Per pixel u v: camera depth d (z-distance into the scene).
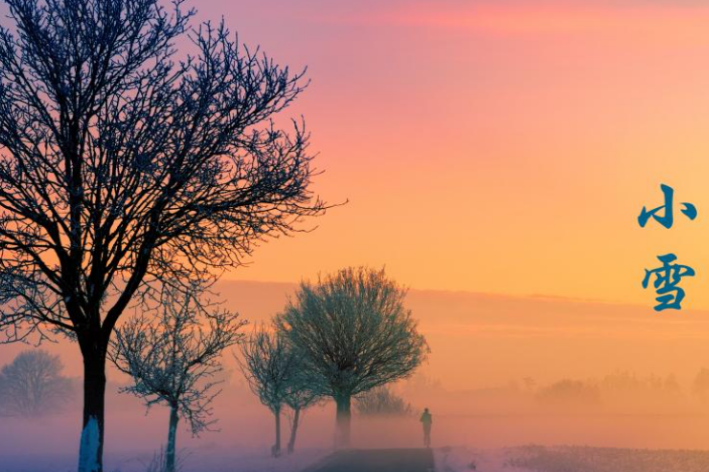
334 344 47.91
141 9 18.52
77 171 18.55
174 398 25.17
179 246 20.03
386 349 48.59
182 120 18.69
